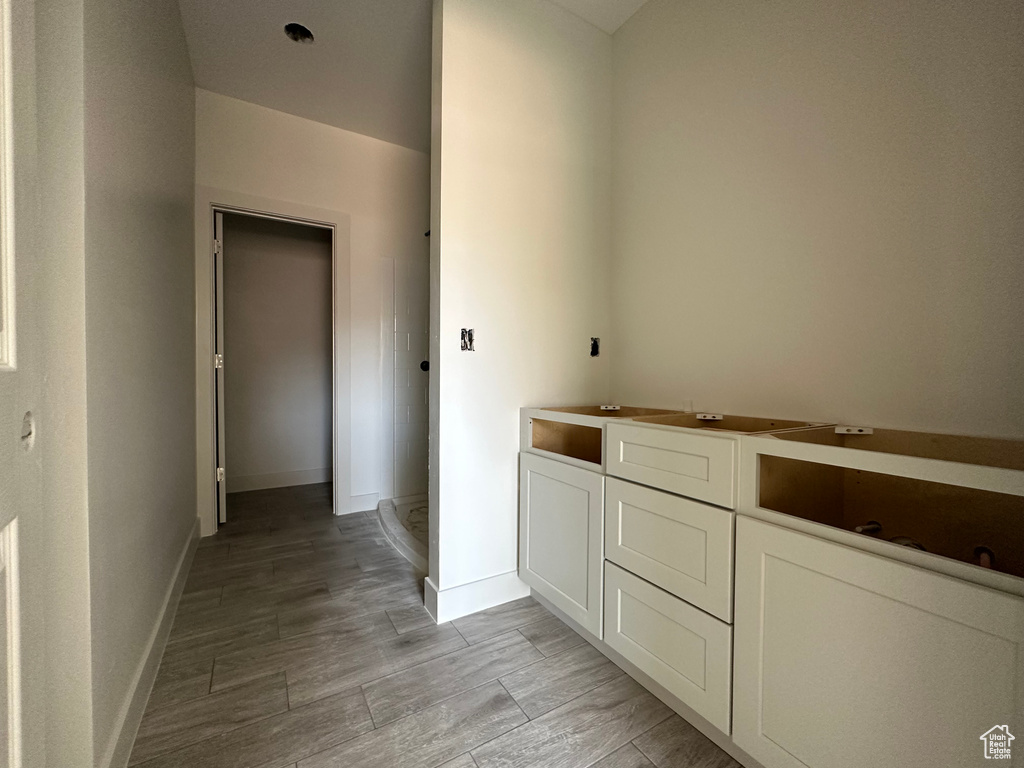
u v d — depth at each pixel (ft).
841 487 4.11
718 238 5.35
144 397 4.33
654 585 4.08
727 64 5.21
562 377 6.49
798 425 4.40
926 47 3.59
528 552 5.83
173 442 5.99
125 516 3.60
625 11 6.41
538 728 3.79
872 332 3.96
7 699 1.89
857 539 2.70
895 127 3.78
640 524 4.22
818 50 4.33
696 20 5.57
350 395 9.96
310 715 3.91
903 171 3.74
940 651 2.31
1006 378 3.22
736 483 3.43
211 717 3.87
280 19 6.48
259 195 8.77
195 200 8.16
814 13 4.35
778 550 3.07
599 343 6.89
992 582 2.17
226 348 11.39
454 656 4.79
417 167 10.68
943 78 3.50
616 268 6.86
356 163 9.86
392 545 8.03
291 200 9.11
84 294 2.74
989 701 2.15
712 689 3.51
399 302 10.53
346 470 9.91
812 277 4.41
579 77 6.53
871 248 3.96
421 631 5.27
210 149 8.30
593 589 4.76
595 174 6.76
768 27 4.77
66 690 2.69
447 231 5.43
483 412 5.78
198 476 8.39
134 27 3.97
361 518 9.59
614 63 6.86
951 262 3.48
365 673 4.49
